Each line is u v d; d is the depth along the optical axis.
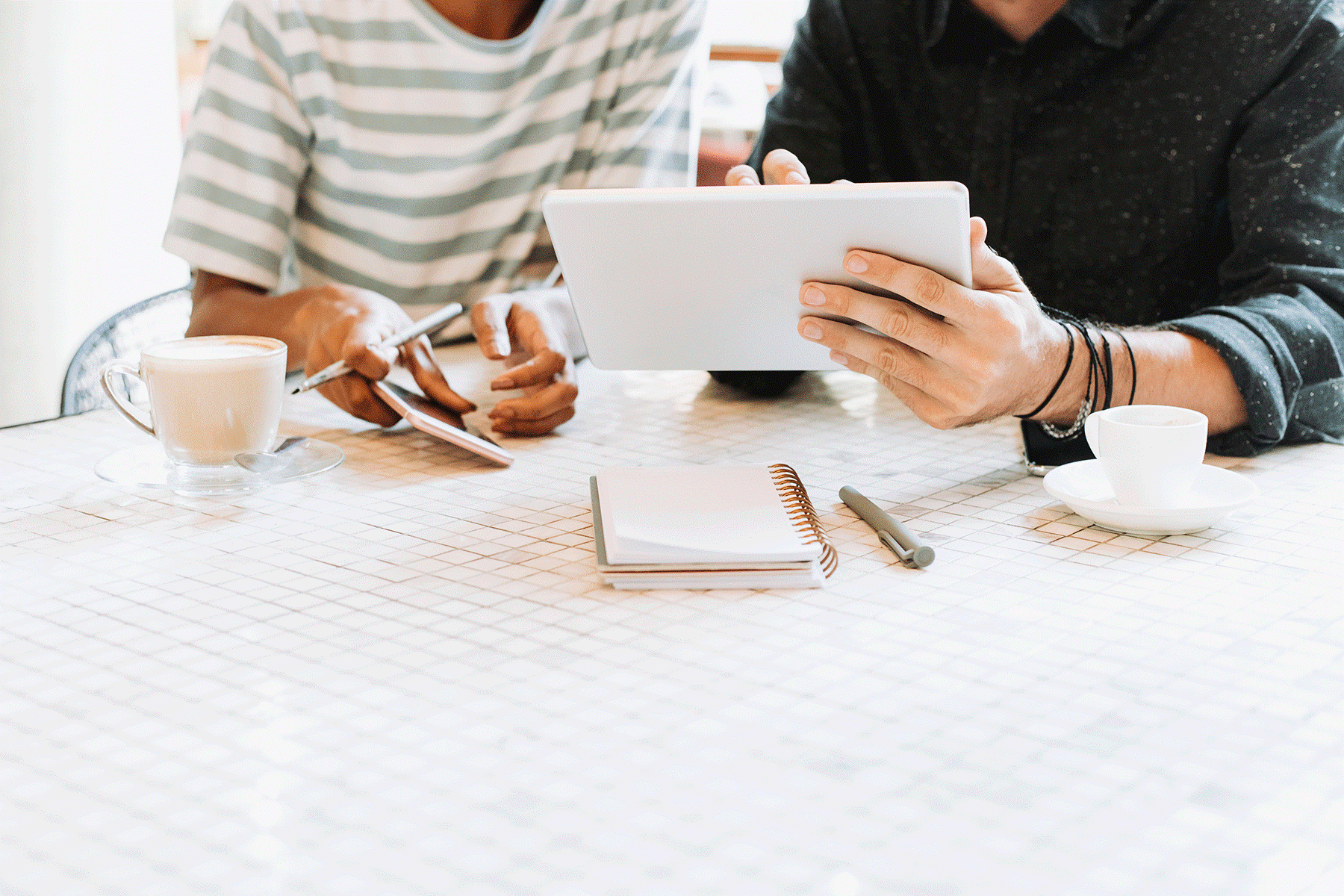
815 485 0.89
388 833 0.43
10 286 1.53
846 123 1.49
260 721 0.52
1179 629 0.61
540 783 0.46
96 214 1.60
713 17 2.83
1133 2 1.26
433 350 1.47
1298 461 0.95
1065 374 0.91
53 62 1.50
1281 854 0.41
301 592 0.68
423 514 0.83
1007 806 0.44
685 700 0.54
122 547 0.75
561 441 1.04
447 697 0.54
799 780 0.46
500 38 1.54
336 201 1.57
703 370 1.00
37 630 0.62
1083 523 0.80
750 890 0.39
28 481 0.90
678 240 0.81
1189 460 0.76
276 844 0.42
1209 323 0.98
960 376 0.85
